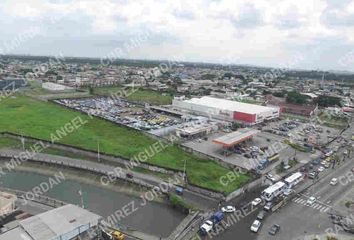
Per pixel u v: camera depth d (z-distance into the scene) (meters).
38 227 40.47
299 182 66.38
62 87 182.00
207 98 147.75
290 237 46.47
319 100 157.75
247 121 115.56
